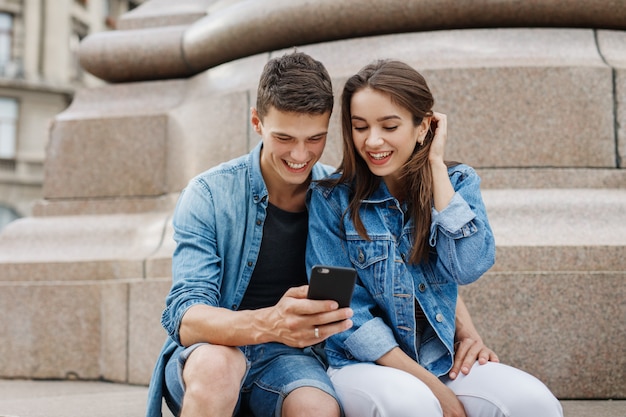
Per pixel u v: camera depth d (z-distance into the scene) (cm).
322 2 322
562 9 306
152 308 309
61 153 381
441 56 304
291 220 187
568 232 263
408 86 168
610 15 308
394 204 183
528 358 250
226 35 356
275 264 185
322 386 160
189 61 387
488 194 281
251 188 181
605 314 250
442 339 174
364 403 157
